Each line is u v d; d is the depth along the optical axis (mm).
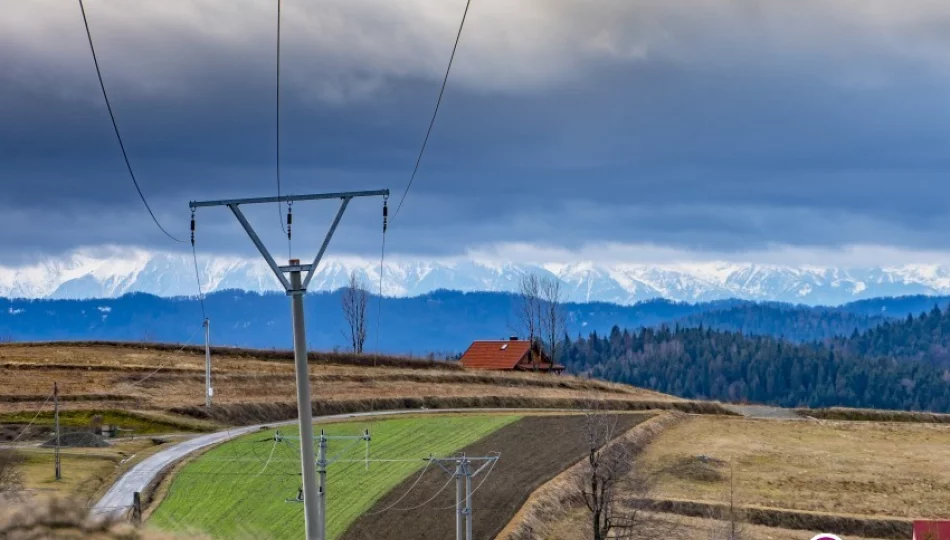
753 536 87312
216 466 94562
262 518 77062
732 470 104938
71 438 104438
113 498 80938
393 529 77938
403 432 117375
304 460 48938
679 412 139250
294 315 48656
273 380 146625
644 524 84625
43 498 61031
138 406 123750
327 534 76312
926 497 98938
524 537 78000
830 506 95438
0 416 115438
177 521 74438
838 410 148375
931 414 147750
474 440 112812
